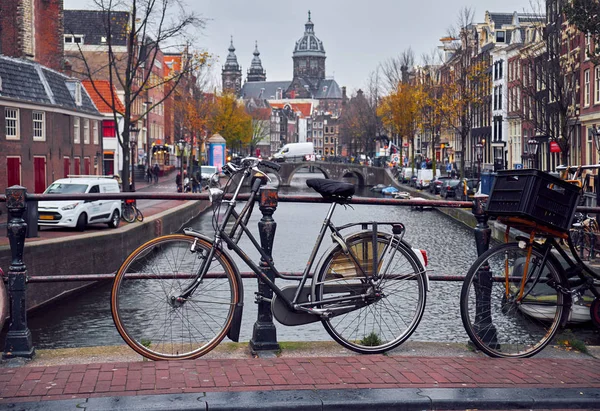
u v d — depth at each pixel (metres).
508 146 63.66
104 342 14.35
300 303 5.52
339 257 5.57
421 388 4.76
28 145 36.22
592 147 40.22
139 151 74.81
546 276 5.89
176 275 5.30
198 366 5.11
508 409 4.61
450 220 45.12
